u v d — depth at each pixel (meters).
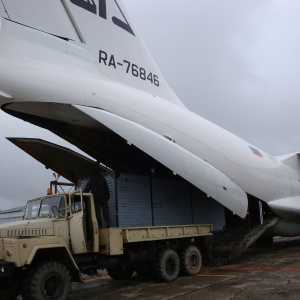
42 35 7.53
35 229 6.35
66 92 7.36
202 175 8.88
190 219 9.73
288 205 12.38
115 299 6.50
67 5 8.11
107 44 8.88
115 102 8.20
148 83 9.98
